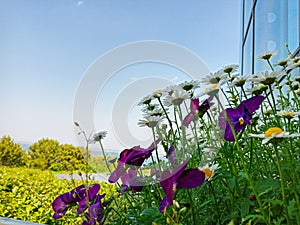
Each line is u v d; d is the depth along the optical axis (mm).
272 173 862
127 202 1041
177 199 765
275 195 767
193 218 725
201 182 729
